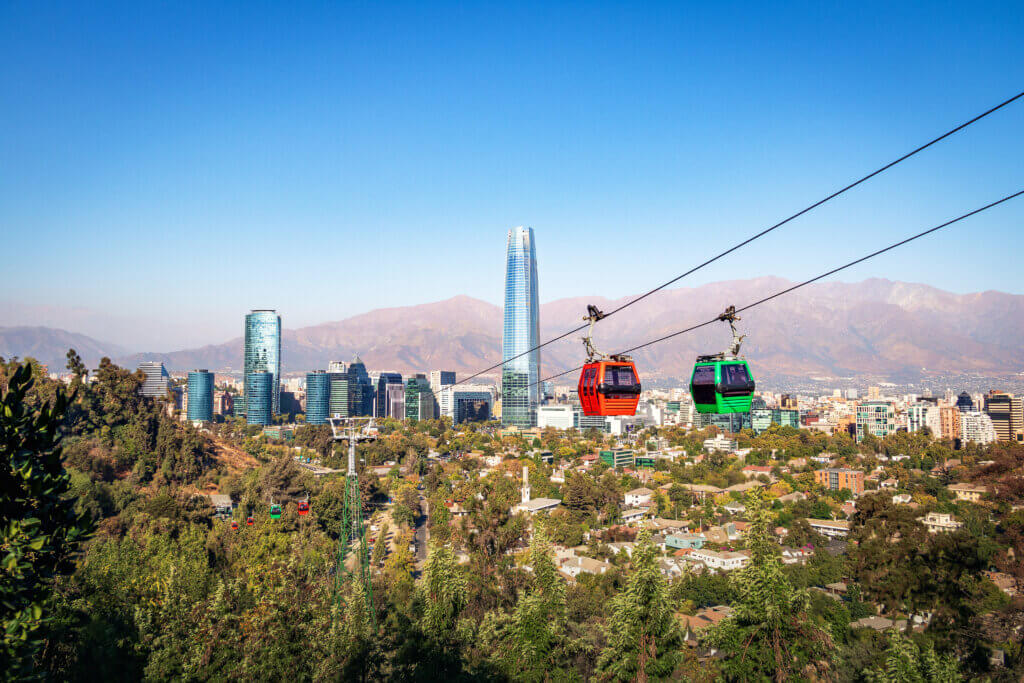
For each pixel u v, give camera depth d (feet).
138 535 405.18
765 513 215.51
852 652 257.14
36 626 84.43
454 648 210.59
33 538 81.97
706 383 120.98
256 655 186.70
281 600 202.69
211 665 180.24
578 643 209.67
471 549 277.23
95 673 168.35
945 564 243.60
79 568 253.65
